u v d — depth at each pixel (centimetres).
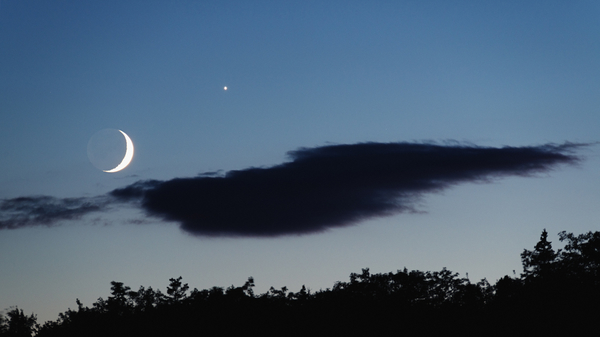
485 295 10300
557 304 8388
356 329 9725
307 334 9831
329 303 10169
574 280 8631
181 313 10356
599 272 8625
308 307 10244
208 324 10106
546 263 8950
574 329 8125
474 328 9206
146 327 10238
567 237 9038
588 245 8750
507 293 9194
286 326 9969
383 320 9781
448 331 9350
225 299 10400
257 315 10156
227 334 10006
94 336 10269
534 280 8988
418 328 9562
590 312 8175
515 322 8669
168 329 10169
